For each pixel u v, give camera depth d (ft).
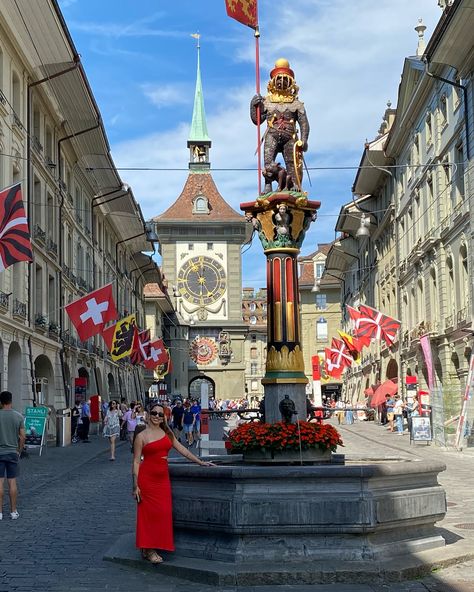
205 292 288.10
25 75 101.04
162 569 27.55
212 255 289.53
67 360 125.49
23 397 95.81
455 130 111.24
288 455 32.83
